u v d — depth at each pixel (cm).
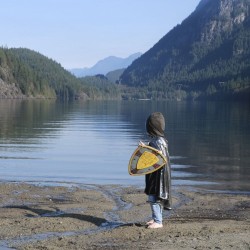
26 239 791
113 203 1137
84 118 5362
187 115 6253
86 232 840
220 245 721
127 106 10606
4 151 2309
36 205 1109
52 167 1845
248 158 2186
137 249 718
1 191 1284
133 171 819
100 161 2047
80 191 1316
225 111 7738
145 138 3130
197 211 1065
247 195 1315
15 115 5484
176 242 743
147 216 964
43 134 3284
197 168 1875
